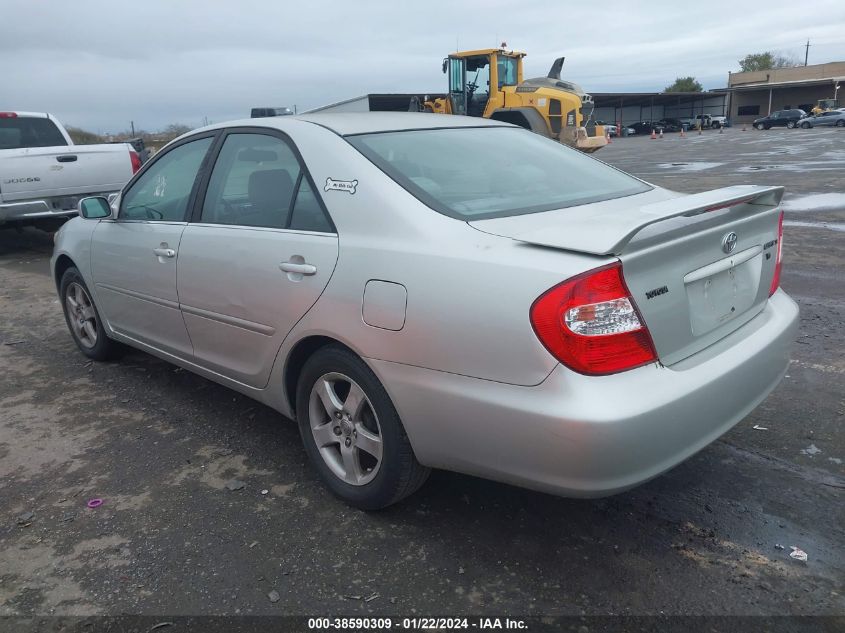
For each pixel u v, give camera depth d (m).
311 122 3.20
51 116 10.31
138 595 2.48
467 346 2.32
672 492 3.01
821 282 6.16
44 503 3.10
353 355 2.76
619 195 3.11
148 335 4.09
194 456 3.50
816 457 3.24
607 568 2.54
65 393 4.39
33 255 9.72
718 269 2.55
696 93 71.62
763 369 2.68
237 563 2.64
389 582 2.51
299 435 3.72
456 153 3.17
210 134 3.65
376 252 2.61
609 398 2.13
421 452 2.58
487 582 2.49
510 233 2.44
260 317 3.11
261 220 3.18
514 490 3.08
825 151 23.39
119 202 4.23
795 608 2.32
